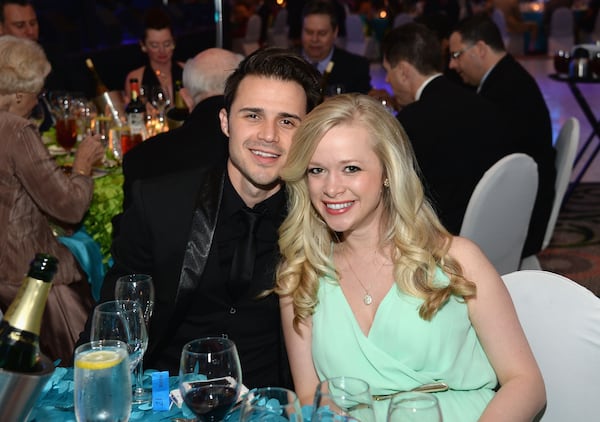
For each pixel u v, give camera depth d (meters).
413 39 3.77
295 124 1.96
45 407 1.50
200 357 1.37
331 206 1.79
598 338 1.75
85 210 3.04
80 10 8.77
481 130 3.39
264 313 2.11
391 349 1.82
